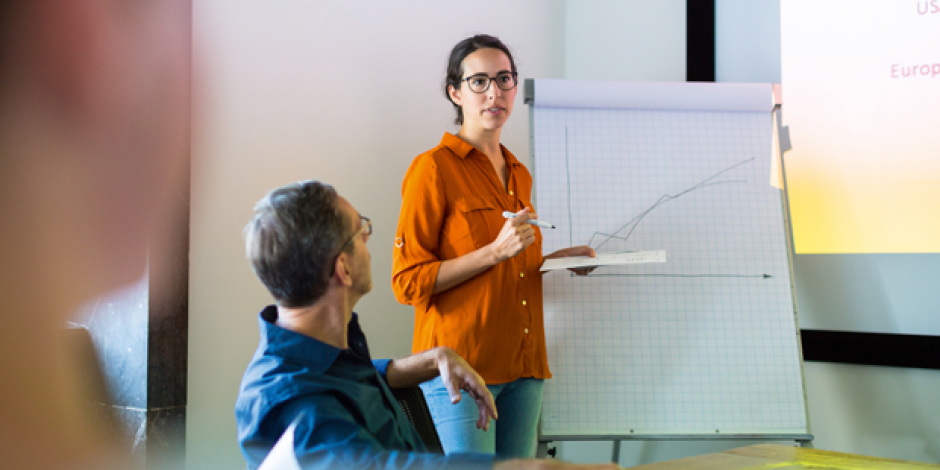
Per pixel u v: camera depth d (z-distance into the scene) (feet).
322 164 6.54
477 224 4.83
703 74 7.55
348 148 6.76
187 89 5.44
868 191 6.50
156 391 5.06
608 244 6.39
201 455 5.58
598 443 7.87
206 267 5.68
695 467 3.45
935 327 6.27
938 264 6.26
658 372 6.22
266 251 2.60
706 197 6.51
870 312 6.56
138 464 4.98
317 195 2.73
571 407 6.13
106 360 5.20
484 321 4.69
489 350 4.70
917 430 6.35
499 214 4.96
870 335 6.48
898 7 6.40
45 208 5.36
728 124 6.69
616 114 6.67
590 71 8.55
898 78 6.40
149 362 5.02
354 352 2.95
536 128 6.59
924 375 6.33
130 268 5.16
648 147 6.60
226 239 5.84
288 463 2.22
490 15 7.96
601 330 6.26
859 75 6.57
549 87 6.64
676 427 6.13
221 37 5.85
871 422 6.57
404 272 4.68
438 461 2.20
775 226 6.47
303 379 2.42
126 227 5.22
